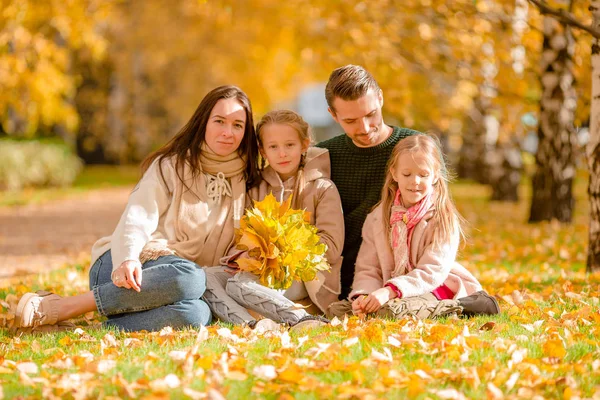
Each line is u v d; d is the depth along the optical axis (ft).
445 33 44.16
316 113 201.36
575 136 49.08
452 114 49.19
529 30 40.57
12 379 13.39
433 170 18.76
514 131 48.78
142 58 122.21
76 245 43.52
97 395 12.16
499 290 23.44
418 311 17.83
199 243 19.25
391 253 19.07
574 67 39.88
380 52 45.24
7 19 53.62
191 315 17.72
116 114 127.54
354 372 12.89
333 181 20.74
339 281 19.74
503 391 12.71
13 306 21.42
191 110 119.96
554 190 49.70
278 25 74.33
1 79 57.57
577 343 15.55
